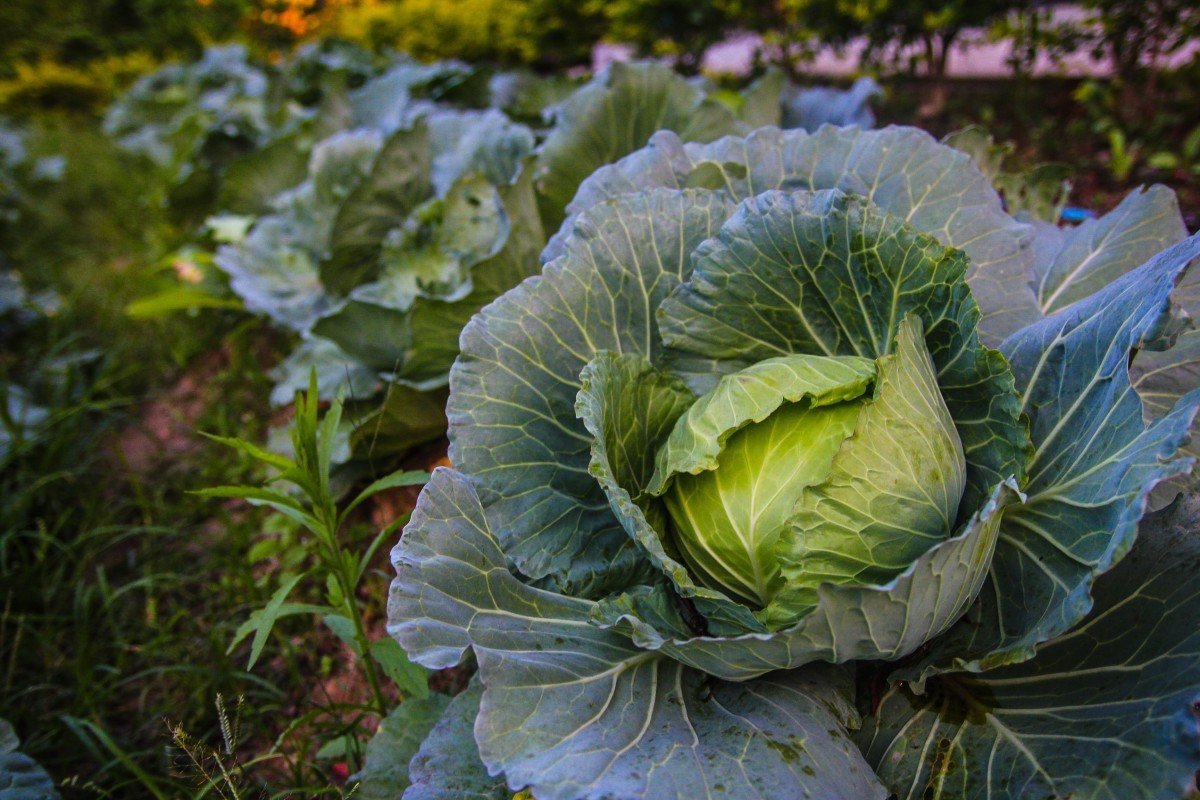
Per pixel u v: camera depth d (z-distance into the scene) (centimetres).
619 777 50
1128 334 53
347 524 103
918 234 57
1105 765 49
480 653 54
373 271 121
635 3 172
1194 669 50
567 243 64
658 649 53
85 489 121
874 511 52
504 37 218
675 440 58
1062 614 51
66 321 159
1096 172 120
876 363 52
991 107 141
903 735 56
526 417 62
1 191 219
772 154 70
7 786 69
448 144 118
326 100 157
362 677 87
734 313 63
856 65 165
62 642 97
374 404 100
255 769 81
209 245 148
